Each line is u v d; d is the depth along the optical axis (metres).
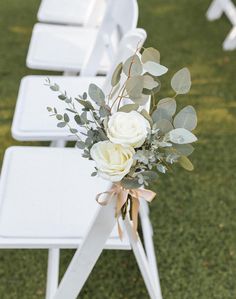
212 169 2.39
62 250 1.99
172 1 3.56
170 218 2.14
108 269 1.93
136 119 1.02
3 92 2.70
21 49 3.00
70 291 1.41
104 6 2.18
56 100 1.74
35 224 1.37
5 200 1.42
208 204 2.23
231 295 1.90
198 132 2.59
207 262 2.00
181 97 2.79
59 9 2.29
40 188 1.47
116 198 1.15
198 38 3.26
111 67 1.60
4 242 1.32
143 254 1.42
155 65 1.07
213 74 3.00
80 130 1.61
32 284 1.87
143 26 3.30
